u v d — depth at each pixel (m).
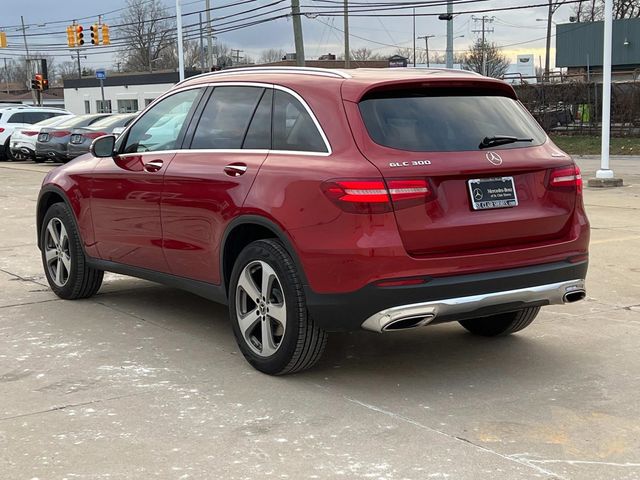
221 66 46.12
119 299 6.62
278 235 4.36
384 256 4.00
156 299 6.62
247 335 4.73
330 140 4.29
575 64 48.34
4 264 8.23
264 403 4.19
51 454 3.55
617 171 19.83
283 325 4.44
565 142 29.98
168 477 3.32
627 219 11.08
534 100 32.94
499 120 4.63
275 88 4.79
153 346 5.25
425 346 5.30
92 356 5.03
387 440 3.70
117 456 3.53
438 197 4.15
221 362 4.90
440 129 4.36
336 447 3.62
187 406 4.14
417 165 4.11
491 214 4.29
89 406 4.14
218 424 3.90
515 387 4.46
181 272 5.30
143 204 5.48
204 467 3.41
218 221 4.80
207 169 4.93
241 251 4.81
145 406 4.14
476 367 4.84
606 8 15.56
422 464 3.43
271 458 3.50
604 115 15.89
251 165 4.65
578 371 4.75
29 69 62.53
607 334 5.54
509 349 5.22
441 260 4.10
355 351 5.19
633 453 3.57
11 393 4.35
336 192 4.07
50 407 4.14
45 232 6.67
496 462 3.46
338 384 4.51
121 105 60.16
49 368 4.79
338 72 4.65
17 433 3.79
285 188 4.34
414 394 4.34
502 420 3.96
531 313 5.20
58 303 6.48
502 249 4.31
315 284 4.20
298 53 30.20
